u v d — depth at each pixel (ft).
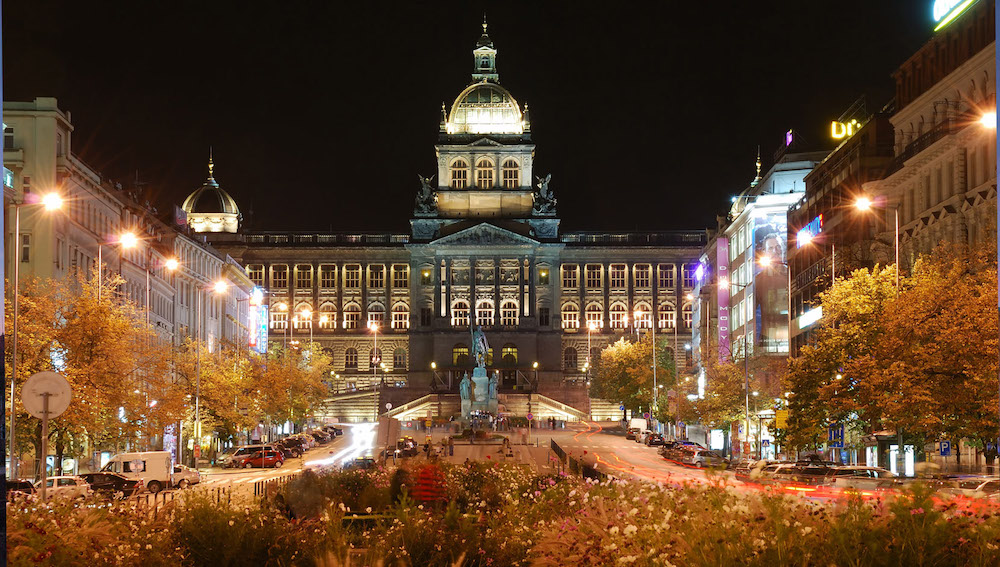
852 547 65.10
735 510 73.10
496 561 90.27
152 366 307.17
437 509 114.52
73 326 261.65
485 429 585.63
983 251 208.54
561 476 167.73
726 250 593.42
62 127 352.49
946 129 281.33
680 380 540.52
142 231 462.19
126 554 84.38
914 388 197.36
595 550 71.92
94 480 255.91
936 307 203.10
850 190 355.36
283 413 542.57
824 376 250.98
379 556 85.35
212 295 602.85
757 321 488.85
